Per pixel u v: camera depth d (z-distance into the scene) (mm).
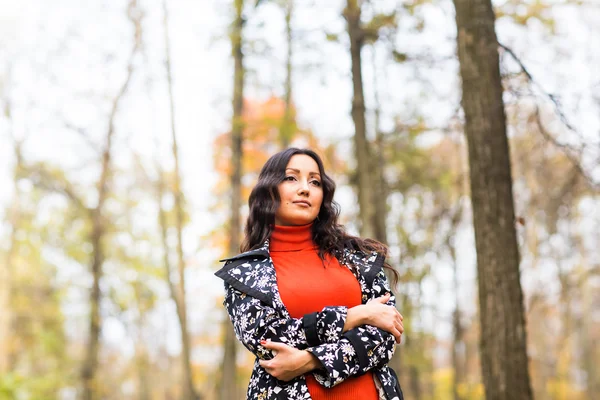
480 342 4844
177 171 10570
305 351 2279
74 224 16531
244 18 9141
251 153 11367
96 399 13945
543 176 10031
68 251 16531
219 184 12930
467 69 4996
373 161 9258
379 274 2578
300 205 2594
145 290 17688
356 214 8914
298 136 10070
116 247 16797
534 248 13906
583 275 15016
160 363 26297
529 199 10586
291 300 2420
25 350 18703
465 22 5051
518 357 4676
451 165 11672
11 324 17812
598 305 21859
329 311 2320
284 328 2320
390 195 10664
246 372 14469
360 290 2525
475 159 4898
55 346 17469
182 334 10352
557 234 13844
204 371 19906
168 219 13008
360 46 7566
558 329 22312
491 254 4773
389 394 2365
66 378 15688
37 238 16812
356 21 7496
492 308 4734
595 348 22859
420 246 10578
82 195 15273
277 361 2271
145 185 16828
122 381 25422
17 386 13141
